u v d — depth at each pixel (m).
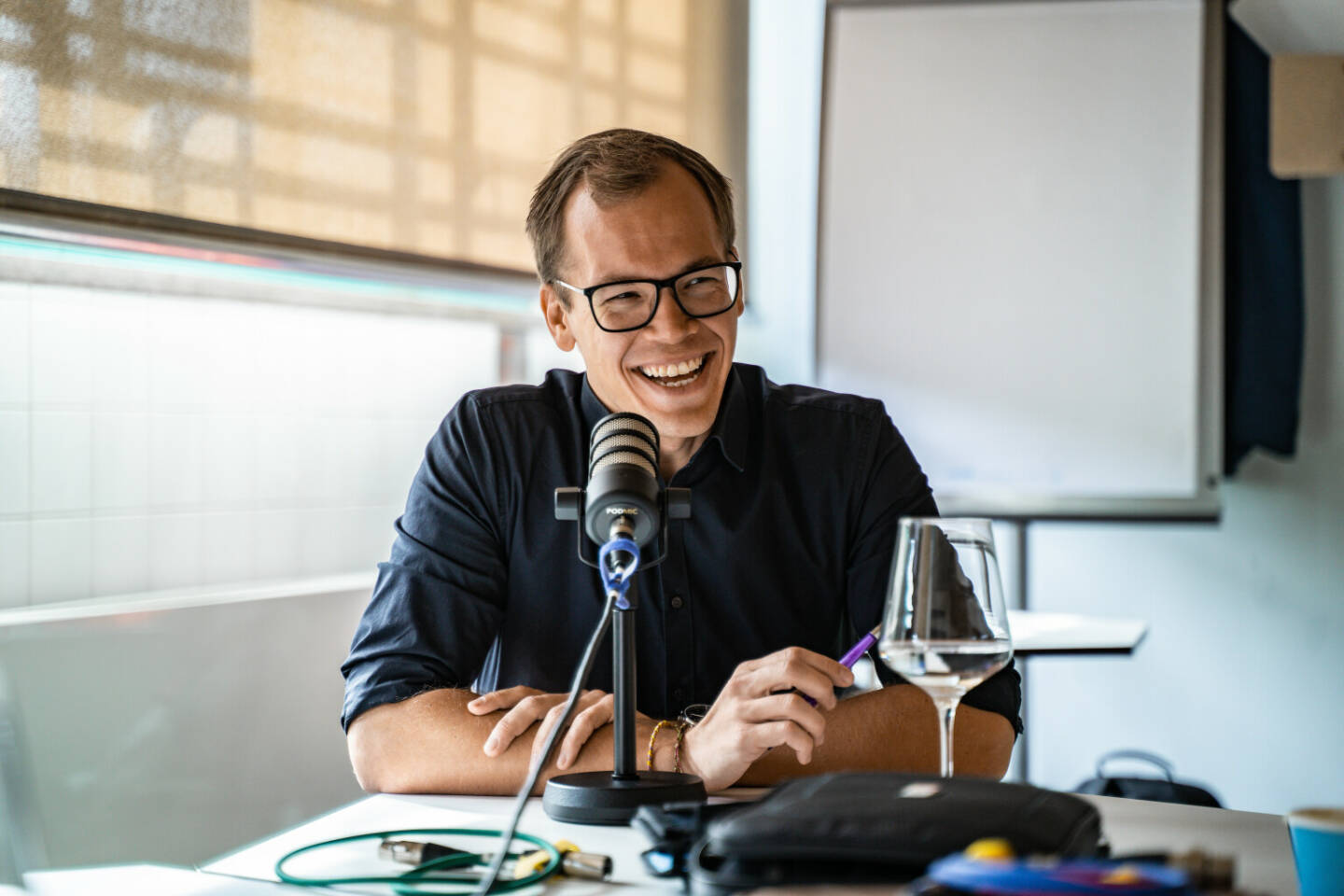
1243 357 3.14
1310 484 3.26
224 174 2.42
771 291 3.89
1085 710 3.46
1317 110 3.06
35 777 2.02
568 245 1.40
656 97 3.42
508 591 1.52
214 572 2.60
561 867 0.86
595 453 1.06
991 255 3.21
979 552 0.90
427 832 0.98
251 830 2.38
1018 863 0.56
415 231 2.80
